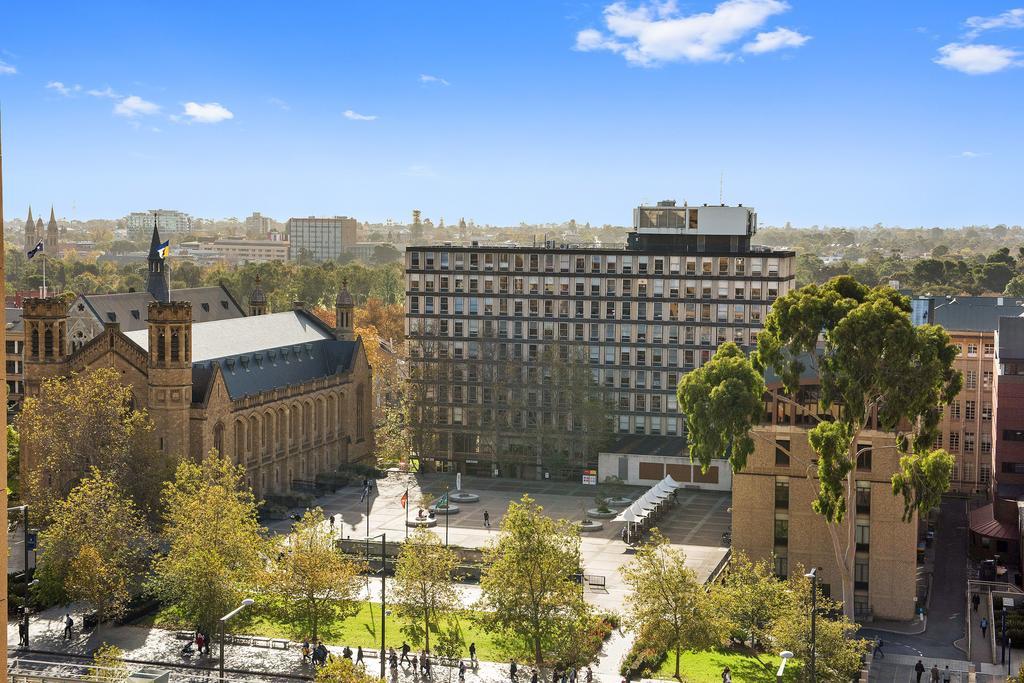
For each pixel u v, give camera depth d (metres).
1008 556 126.06
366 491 143.12
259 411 152.75
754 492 112.94
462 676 89.38
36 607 105.56
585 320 176.75
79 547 96.88
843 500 100.69
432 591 93.62
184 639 98.00
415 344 182.38
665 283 173.62
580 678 89.38
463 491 162.00
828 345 105.81
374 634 100.38
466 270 179.50
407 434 180.50
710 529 140.62
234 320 171.00
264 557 103.31
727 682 86.38
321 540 99.50
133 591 106.62
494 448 175.25
